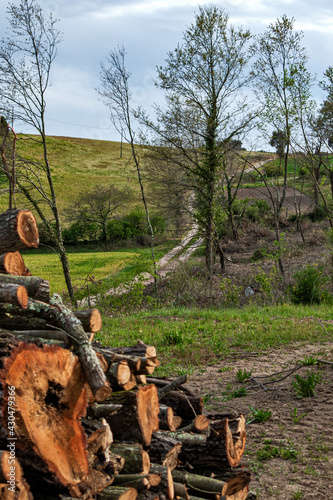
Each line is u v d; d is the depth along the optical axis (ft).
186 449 13.08
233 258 117.50
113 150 388.16
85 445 9.89
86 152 374.02
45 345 9.74
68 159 344.69
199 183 98.63
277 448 17.76
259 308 56.85
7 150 61.57
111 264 129.70
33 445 9.05
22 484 8.57
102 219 200.03
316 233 115.85
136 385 11.91
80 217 194.18
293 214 152.05
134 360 11.68
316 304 57.77
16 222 10.72
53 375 9.68
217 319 49.14
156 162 107.55
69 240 192.13
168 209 120.06
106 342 37.09
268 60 90.43
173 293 72.28
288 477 15.78
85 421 10.65
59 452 9.47
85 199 203.82
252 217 153.58
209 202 97.35
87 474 9.74
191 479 12.46
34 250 179.01
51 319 11.19
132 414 11.21
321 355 30.76
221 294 72.90
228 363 30.89
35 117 70.69
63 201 236.63
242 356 32.19
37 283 11.05
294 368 28.09
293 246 109.40
